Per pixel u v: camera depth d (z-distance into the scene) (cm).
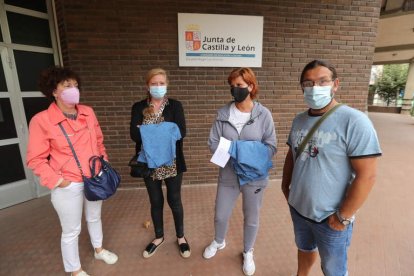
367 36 390
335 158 130
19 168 342
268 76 382
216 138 198
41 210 320
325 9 372
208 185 397
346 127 126
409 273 210
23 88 339
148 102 206
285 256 230
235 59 366
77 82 176
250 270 206
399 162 512
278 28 368
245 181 186
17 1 324
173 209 225
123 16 335
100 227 220
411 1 706
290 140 162
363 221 289
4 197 325
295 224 168
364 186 122
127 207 326
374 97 2175
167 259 227
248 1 353
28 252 237
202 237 260
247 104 189
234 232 267
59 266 218
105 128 363
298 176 148
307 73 138
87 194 178
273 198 349
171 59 355
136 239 256
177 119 207
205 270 213
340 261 149
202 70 364
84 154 180
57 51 362
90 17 330
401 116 1447
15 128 335
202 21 348
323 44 383
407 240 254
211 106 376
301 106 400
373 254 233
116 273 211
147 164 199
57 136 168
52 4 347
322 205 136
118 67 348
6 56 319
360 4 378
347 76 401
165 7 339
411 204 331
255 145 181
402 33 954
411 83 1556
